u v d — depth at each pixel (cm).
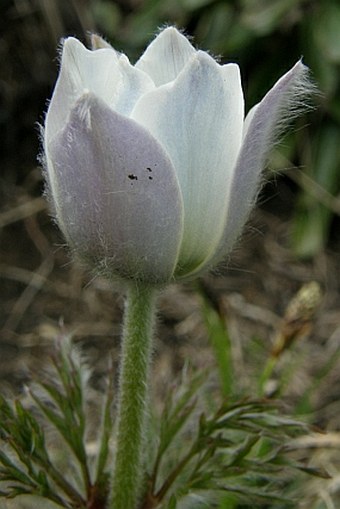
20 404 25
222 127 21
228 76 21
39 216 45
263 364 36
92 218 21
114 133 20
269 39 46
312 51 45
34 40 49
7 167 47
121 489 24
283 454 25
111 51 21
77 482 26
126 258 21
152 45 22
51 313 41
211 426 25
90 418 34
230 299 42
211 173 21
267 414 25
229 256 23
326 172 46
